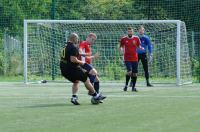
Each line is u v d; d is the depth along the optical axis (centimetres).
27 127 1722
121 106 2333
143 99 2669
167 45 4569
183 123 1781
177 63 3919
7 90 3350
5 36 5353
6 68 5128
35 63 4378
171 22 4056
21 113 2103
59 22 4231
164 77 4556
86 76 2412
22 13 5725
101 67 4553
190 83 4128
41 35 4447
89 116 1994
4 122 1844
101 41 4606
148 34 4622
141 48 3347
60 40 4500
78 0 6050
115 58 4544
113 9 6131
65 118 1942
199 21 5628
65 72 2397
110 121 1848
